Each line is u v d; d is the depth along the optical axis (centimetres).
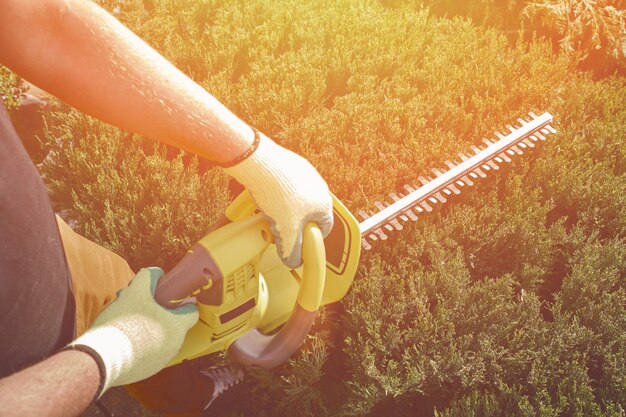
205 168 419
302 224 143
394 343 336
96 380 100
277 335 178
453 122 429
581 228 386
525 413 311
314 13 502
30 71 103
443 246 379
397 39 491
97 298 180
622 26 520
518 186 398
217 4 512
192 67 471
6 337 103
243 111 429
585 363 338
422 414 344
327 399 344
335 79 460
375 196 380
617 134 437
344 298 359
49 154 419
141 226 376
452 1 546
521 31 509
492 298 350
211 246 146
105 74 106
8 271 98
